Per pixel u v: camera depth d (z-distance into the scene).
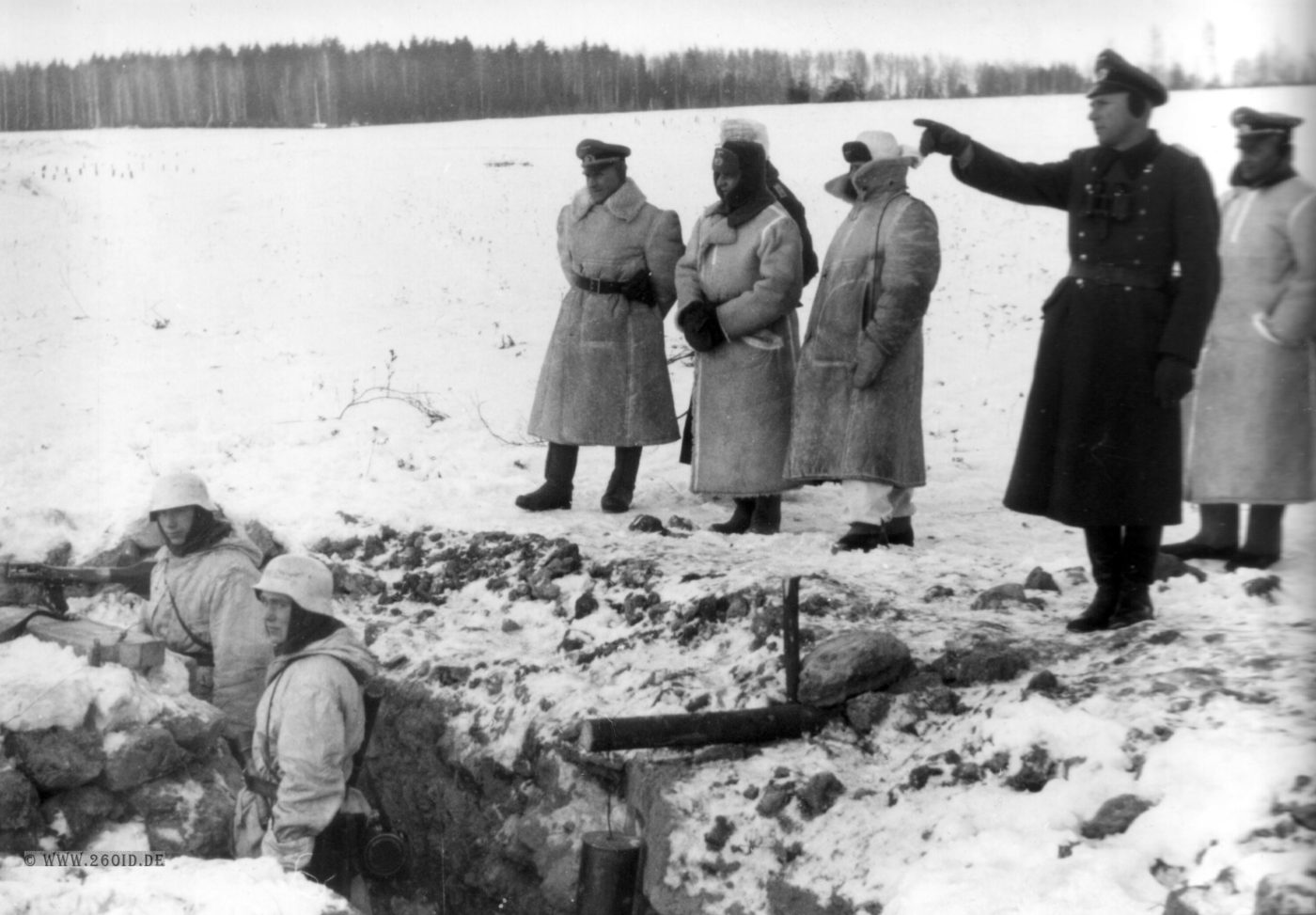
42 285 17.78
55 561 7.88
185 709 5.73
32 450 10.44
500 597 7.31
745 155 7.90
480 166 23.56
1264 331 6.16
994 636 5.59
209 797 5.65
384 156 24.73
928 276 7.20
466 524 8.27
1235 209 6.27
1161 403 5.13
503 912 5.95
